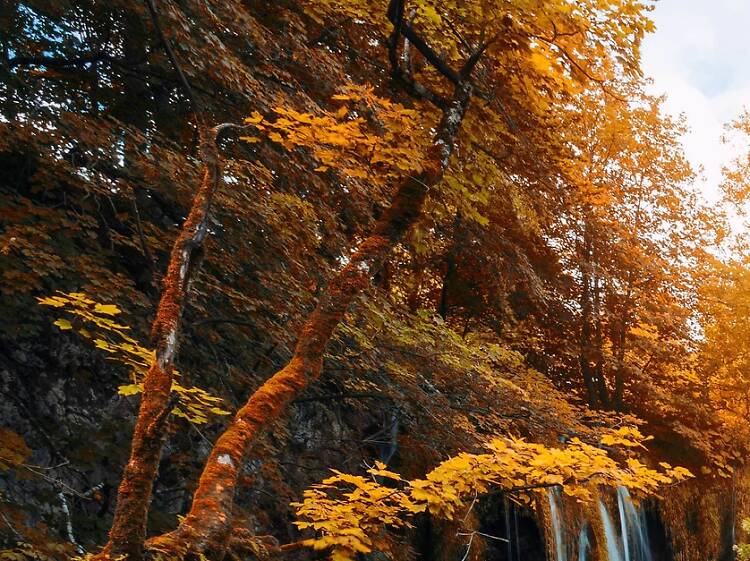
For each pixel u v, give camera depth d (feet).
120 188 23.29
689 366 66.28
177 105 28.37
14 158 23.61
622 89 53.57
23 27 25.17
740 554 55.16
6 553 14.61
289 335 25.46
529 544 44.73
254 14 30.91
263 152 26.50
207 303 26.53
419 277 46.47
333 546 10.37
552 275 55.98
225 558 8.82
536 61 17.08
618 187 60.49
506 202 37.42
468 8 16.97
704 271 63.82
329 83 29.12
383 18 22.53
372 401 34.27
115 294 20.51
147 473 7.74
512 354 37.06
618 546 51.72
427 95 14.28
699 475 62.13
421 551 38.70
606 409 60.59
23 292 19.22
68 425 22.90
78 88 27.14
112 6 25.39
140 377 13.29
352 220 31.63
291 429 34.78
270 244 25.55
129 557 7.43
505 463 11.64
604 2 16.07
